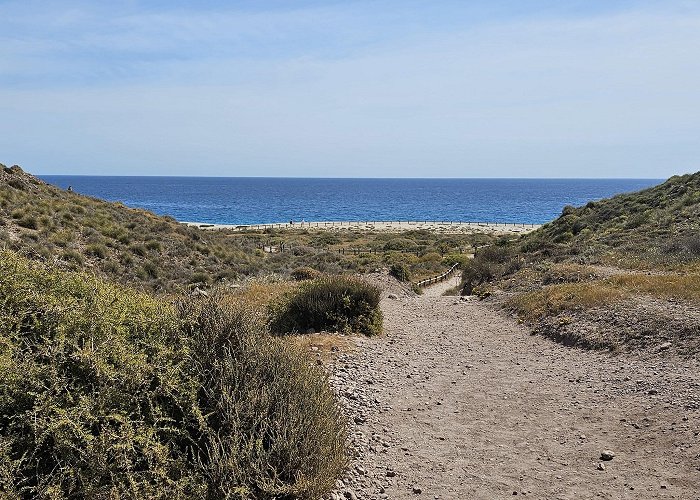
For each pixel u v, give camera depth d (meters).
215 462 3.86
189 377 4.31
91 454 3.35
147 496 3.42
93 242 26.30
